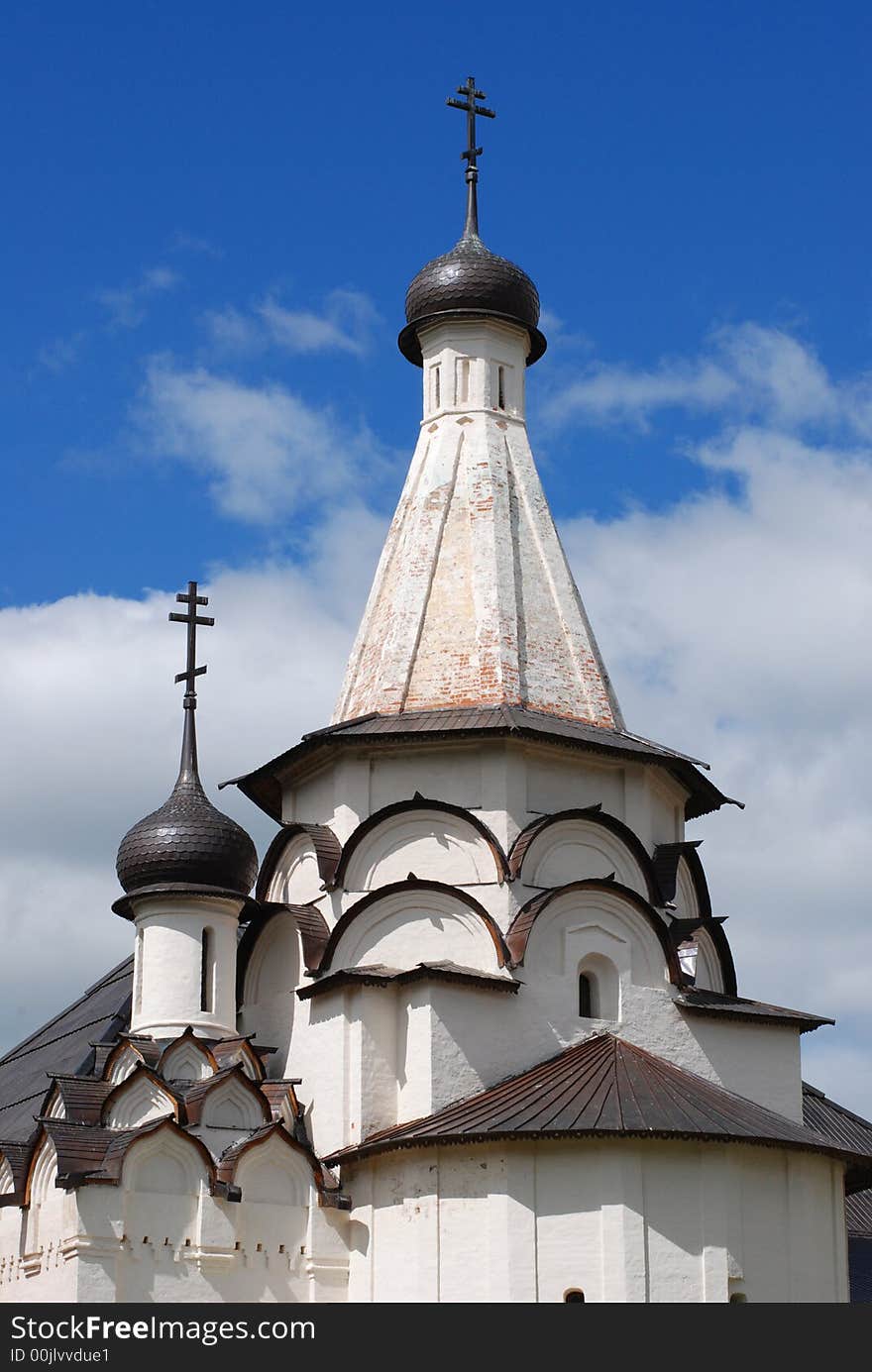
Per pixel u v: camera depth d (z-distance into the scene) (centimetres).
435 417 3912
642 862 3481
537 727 3444
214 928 3444
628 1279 2912
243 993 3650
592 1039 3300
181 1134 3081
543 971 3309
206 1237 3053
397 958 3338
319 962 3350
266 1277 3097
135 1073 3206
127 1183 3022
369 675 3672
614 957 3378
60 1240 3030
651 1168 2988
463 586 3678
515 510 3797
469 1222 3016
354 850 3425
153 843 3434
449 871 3394
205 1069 3303
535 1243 2970
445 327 3944
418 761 3491
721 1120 3033
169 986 3381
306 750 3550
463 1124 3019
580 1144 2992
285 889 3644
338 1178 3216
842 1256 3197
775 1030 3500
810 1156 3184
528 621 3666
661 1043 3372
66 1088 3225
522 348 3991
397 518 3881
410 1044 3222
